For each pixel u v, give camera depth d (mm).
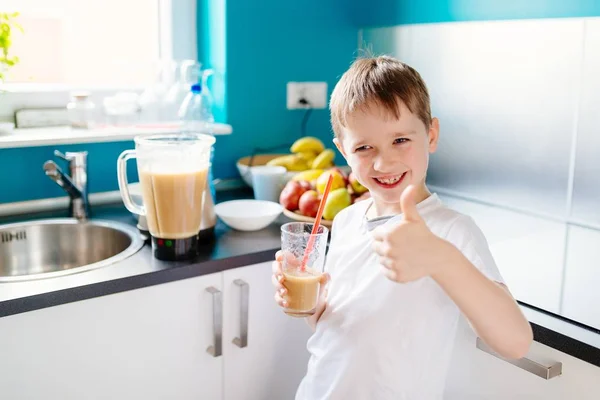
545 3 1738
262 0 2121
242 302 1572
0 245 1708
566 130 1725
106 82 2117
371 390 1102
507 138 1872
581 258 1509
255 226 1744
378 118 1066
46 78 2020
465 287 884
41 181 1927
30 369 1335
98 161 2004
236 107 2148
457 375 1339
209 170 1694
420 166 1102
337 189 1730
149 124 2064
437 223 1099
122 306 1420
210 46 2158
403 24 2152
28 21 1960
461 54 1962
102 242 1777
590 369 1117
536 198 1826
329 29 2285
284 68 2219
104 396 1438
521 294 1308
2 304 1270
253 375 1664
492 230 1727
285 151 2289
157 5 2170
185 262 1507
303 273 1179
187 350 1537
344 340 1130
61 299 1332
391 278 864
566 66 1701
